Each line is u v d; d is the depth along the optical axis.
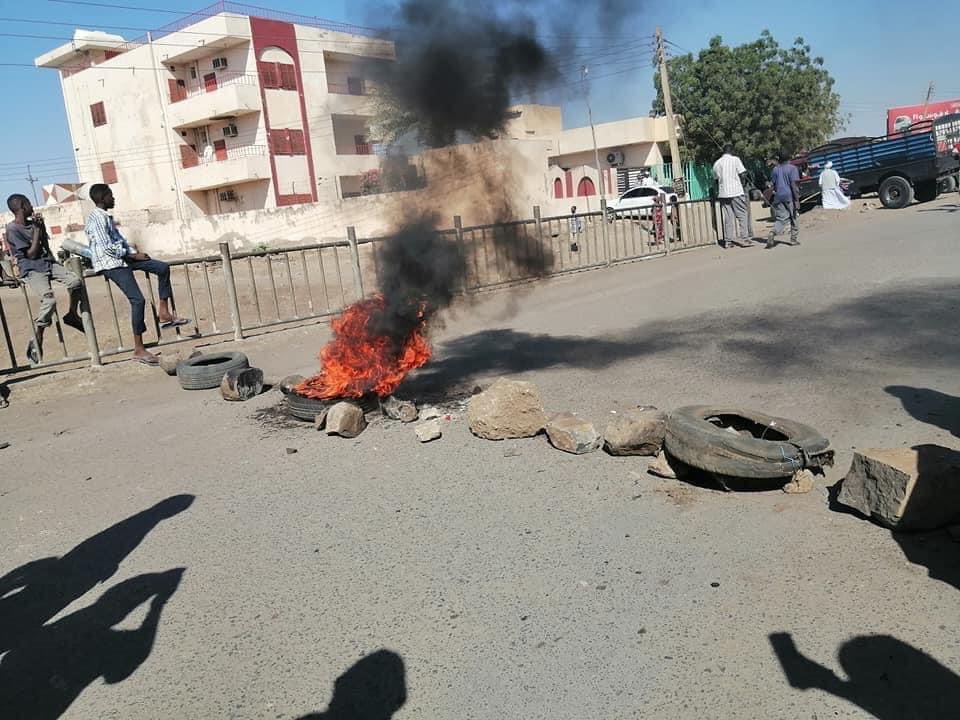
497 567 3.36
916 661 2.53
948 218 16.23
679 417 4.24
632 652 2.70
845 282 9.83
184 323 8.84
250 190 37.88
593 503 3.94
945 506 3.32
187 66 38.50
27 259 7.83
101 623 3.21
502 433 4.99
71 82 43.12
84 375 8.02
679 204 16.33
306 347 8.87
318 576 3.42
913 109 44.00
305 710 2.55
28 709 2.69
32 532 4.20
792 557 3.25
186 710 2.60
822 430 4.70
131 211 38.88
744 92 37.97
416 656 2.78
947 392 5.20
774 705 2.39
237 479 4.73
